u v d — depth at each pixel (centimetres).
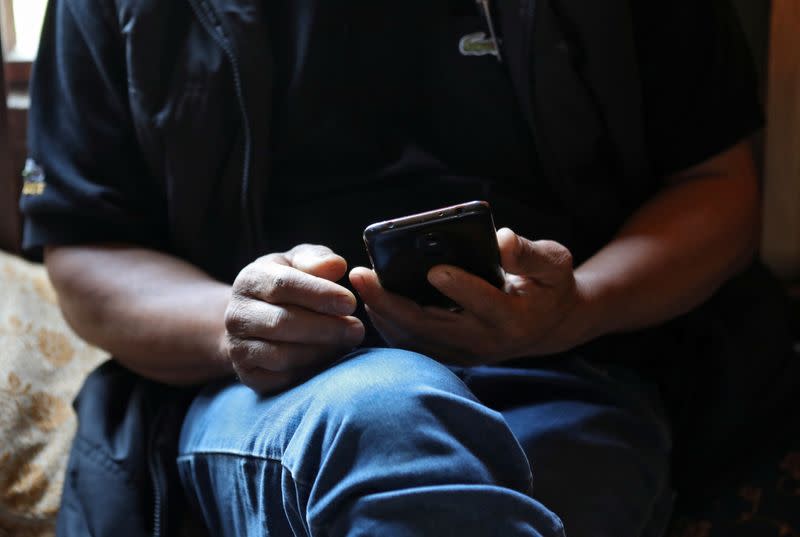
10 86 148
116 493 96
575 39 104
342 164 106
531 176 110
